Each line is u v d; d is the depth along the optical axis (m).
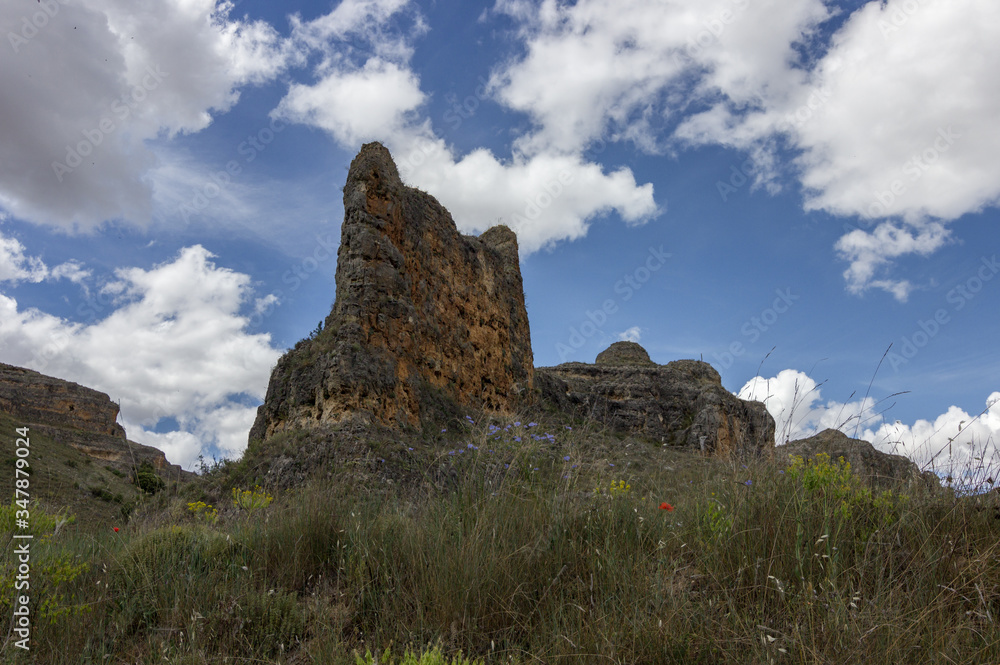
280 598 4.96
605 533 5.16
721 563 4.54
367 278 33.50
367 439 24.81
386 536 5.84
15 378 107.69
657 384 81.38
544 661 3.66
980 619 3.61
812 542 4.58
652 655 3.58
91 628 4.86
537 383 58.69
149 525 7.54
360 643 4.39
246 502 8.22
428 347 38.25
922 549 4.39
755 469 6.09
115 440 89.94
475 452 7.06
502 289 53.84
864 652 3.34
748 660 3.42
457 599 4.44
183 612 4.90
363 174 36.25
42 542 6.74
